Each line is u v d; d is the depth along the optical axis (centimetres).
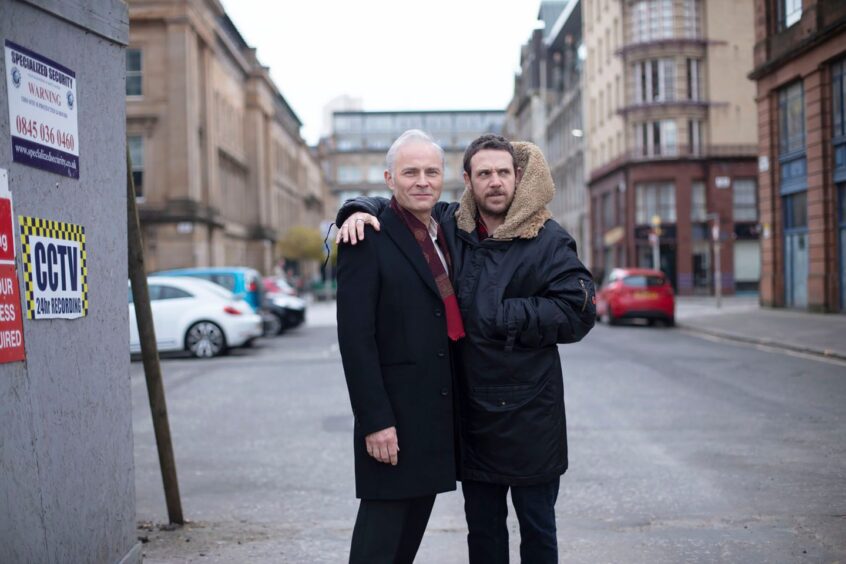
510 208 335
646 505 535
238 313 1678
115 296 372
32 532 291
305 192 8569
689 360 1356
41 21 312
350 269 314
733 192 4512
